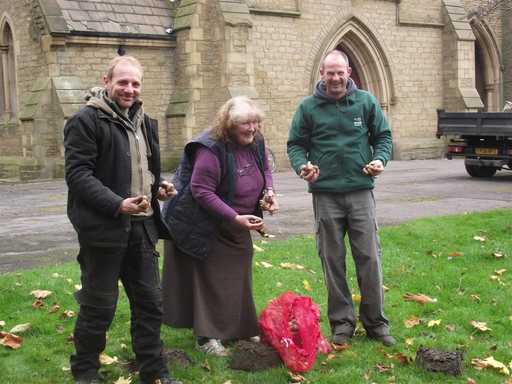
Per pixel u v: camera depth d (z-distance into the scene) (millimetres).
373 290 5348
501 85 29375
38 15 19438
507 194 13641
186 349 5238
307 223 10391
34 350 5137
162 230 4637
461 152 17438
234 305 5133
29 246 8875
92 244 4215
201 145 5035
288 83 22688
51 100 19156
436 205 12133
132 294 4535
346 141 5289
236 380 4609
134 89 4320
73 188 4156
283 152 22719
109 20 20234
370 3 24328
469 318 5863
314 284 6828
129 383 4488
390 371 4762
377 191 14523
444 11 26219
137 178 4379
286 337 4805
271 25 22219
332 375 4676
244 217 4863
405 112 25688
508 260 7750
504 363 4949
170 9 21703
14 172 21031
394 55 25203
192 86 20938
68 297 6309
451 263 7652
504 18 28953
